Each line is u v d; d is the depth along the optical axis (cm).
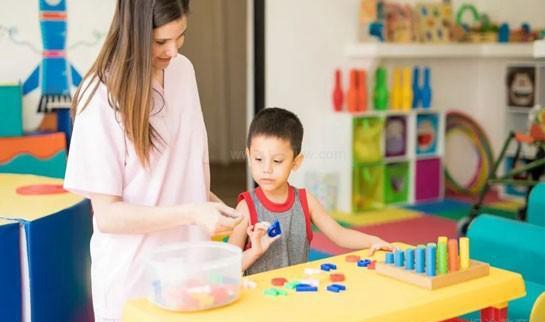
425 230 438
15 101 369
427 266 150
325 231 198
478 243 259
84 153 154
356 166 482
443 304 143
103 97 154
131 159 157
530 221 289
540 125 460
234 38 661
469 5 559
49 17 385
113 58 152
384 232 431
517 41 536
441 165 531
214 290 134
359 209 492
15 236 214
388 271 155
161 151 162
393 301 140
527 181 448
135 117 152
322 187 477
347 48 495
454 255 154
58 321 229
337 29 490
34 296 217
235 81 667
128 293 163
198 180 171
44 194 251
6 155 363
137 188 161
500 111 559
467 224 419
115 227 152
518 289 157
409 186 516
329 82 491
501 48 528
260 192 195
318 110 489
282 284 149
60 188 261
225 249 147
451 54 520
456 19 549
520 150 520
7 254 212
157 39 151
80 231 241
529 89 521
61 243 229
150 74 151
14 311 216
